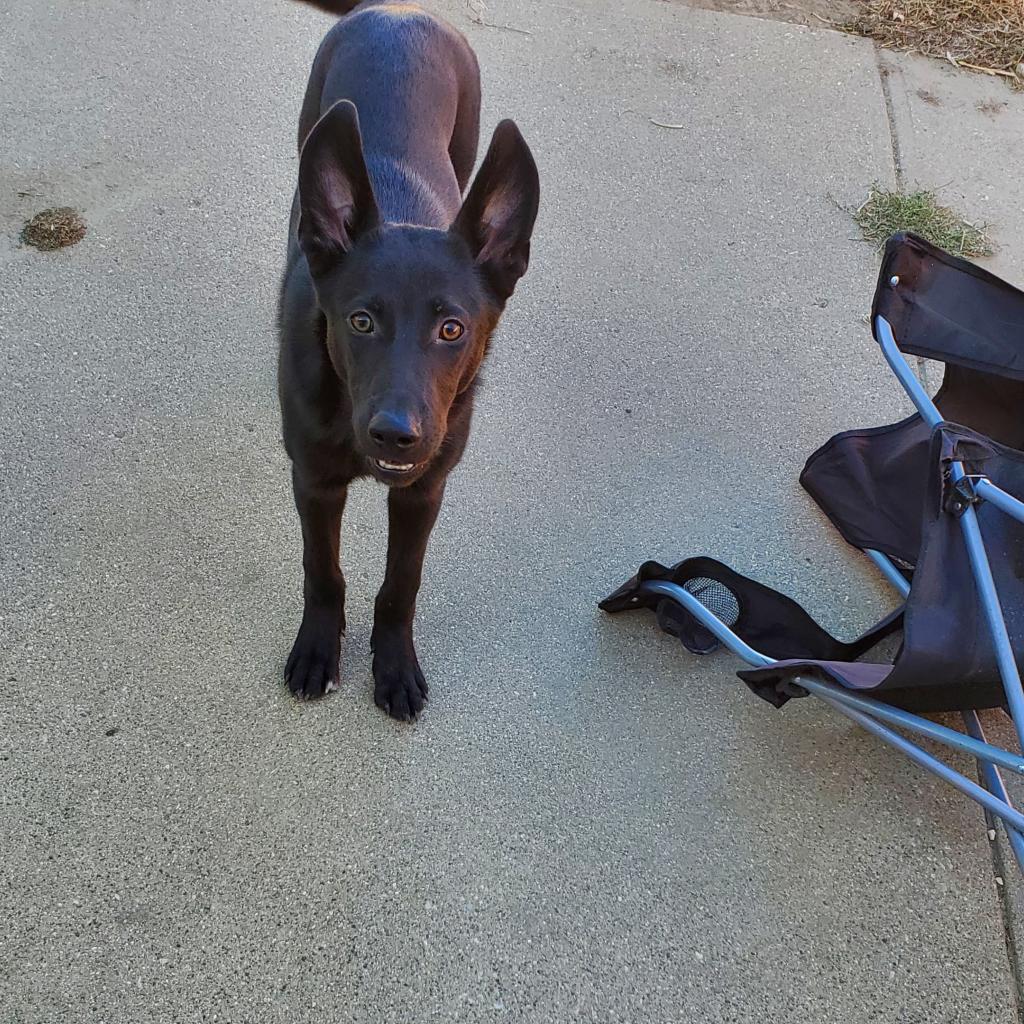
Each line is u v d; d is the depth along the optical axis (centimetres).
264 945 98
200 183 178
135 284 160
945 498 98
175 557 128
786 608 126
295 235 123
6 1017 91
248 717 115
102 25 207
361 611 129
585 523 142
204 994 94
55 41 201
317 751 113
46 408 142
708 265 184
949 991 102
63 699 113
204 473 138
